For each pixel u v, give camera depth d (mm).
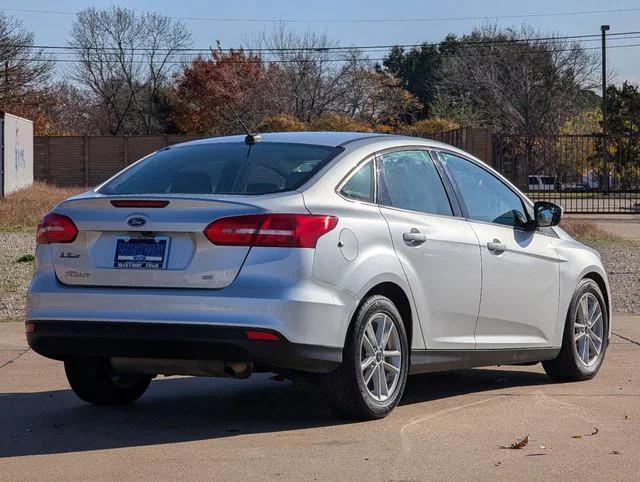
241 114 64062
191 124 70250
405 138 7227
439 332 6953
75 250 6262
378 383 6535
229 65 69125
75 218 6273
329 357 6109
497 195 7816
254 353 5895
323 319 6035
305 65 64000
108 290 6141
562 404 7195
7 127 33531
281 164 6547
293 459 5629
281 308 5887
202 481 5203
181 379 8359
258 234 5961
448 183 7344
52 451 5895
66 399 7469
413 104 67500
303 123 56094
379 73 66688
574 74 67375
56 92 70188
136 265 6098
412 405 7156
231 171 6570
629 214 31859
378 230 6492
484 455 5703
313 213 6121
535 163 35688
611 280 14602
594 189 34312
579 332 8219
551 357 7980
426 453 5742
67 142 52062
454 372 8695
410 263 6680
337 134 7117
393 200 6797
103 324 6090
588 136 33312
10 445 6055
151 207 6113
